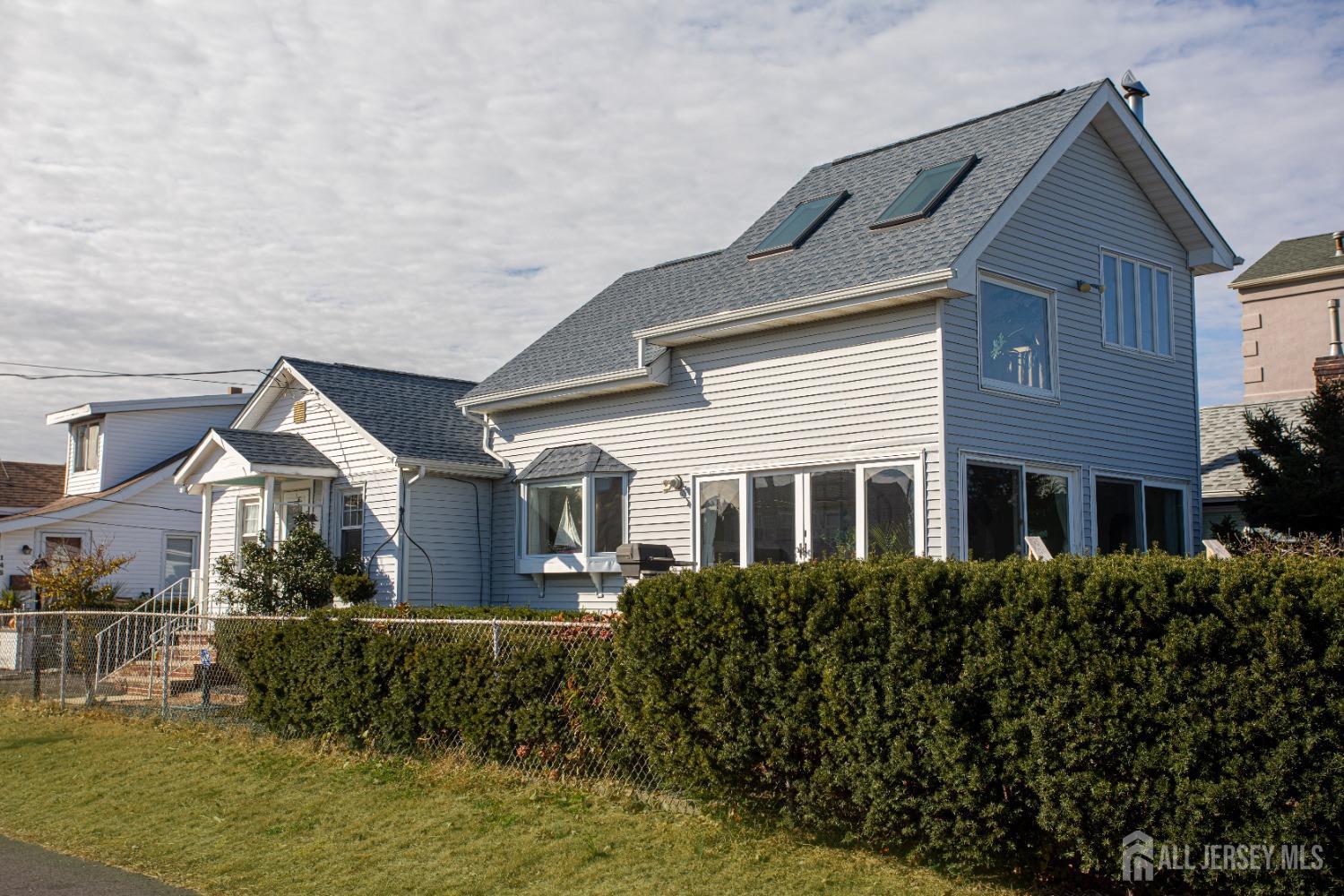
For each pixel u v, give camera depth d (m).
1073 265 15.05
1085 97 14.91
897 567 7.42
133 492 29.67
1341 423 14.48
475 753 10.41
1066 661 6.58
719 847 7.86
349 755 11.35
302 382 20.42
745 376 15.15
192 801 10.16
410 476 18.19
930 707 7.00
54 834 9.34
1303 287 28.56
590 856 7.86
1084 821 6.52
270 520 18.89
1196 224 16.58
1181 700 6.28
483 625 10.60
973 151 15.42
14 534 28.25
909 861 7.38
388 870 7.89
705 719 8.09
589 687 9.56
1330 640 5.97
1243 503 15.34
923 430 13.09
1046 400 14.34
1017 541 13.65
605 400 17.20
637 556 11.95
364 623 11.84
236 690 15.97
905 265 13.16
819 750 7.68
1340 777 5.91
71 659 19.11
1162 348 16.41
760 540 14.79
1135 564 6.71
